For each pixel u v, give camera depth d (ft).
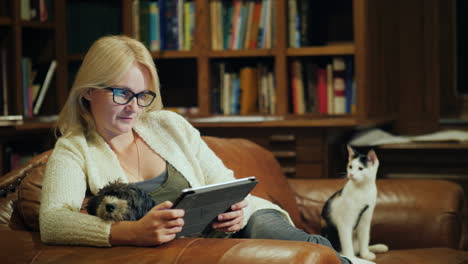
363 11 10.14
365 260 6.33
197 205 4.59
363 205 6.74
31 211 5.55
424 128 11.64
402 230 7.49
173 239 4.72
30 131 9.77
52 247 4.71
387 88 11.78
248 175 7.24
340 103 10.55
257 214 5.92
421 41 11.65
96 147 5.59
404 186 7.75
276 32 10.58
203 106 10.98
